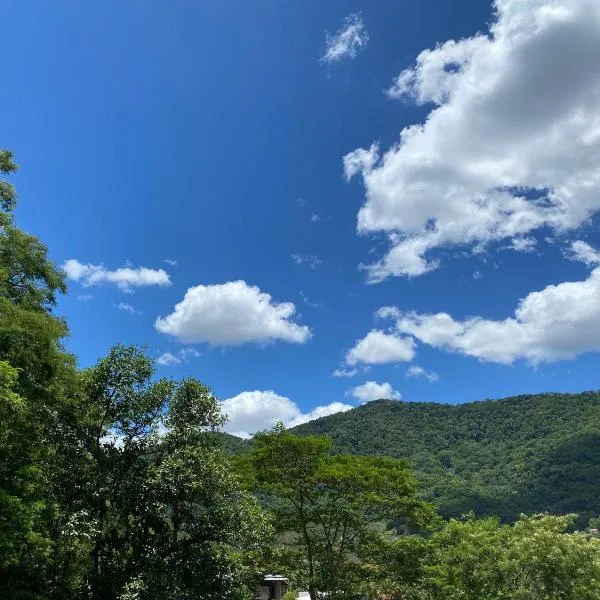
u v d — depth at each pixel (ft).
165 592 54.29
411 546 87.20
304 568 88.79
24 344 52.75
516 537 86.17
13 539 44.01
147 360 65.36
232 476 63.62
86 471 60.59
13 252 67.05
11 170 69.72
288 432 90.58
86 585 57.57
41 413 57.41
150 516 61.31
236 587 62.59
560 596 78.74
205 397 66.18
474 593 83.41
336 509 86.84
